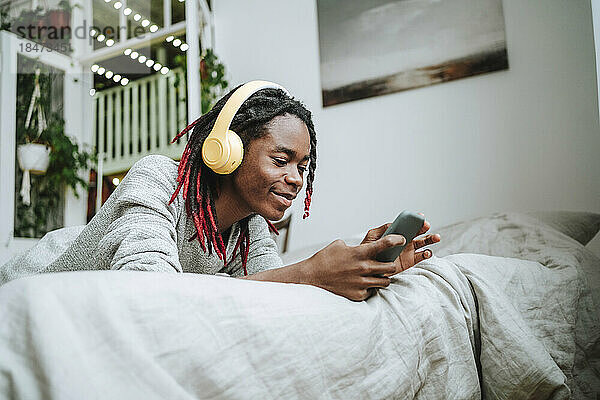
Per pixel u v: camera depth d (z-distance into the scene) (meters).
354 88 2.41
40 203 2.12
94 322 0.41
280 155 0.77
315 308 0.55
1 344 0.38
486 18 2.17
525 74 2.09
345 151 2.42
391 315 0.65
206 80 2.56
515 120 2.09
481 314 0.77
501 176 2.10
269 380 0.47
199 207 0.81
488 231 1.54
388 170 2.31
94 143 2.36
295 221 2.48
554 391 0.73
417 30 2.31
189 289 0.48
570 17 2.04
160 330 0.43
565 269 1.12
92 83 2.37
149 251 0.68
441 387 0.66
